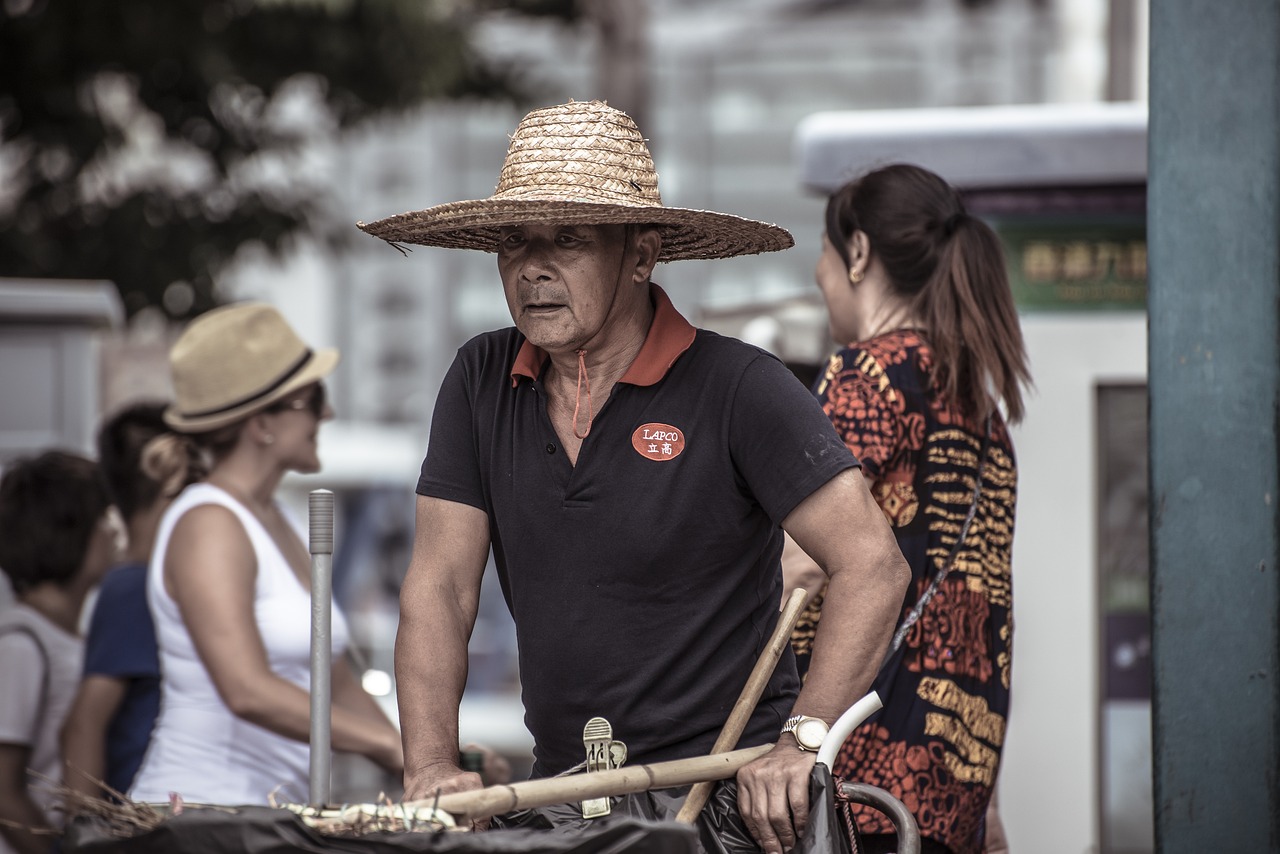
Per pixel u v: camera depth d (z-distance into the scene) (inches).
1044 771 705.6
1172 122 408.2
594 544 393.1
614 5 1978.3
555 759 408.2
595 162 395.5
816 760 371.6
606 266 391.9
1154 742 407.2
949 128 703.7
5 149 1544.0
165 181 1632.6
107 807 332.2
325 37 1567.4
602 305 391.2
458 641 413.7
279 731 566.6
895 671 454.9
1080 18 1642.5
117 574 623.2
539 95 1779.0
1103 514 713.6
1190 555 405.7
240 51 1552.7
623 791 361.4
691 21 3472.0
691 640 392.8
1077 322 703.7
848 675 382.9
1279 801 400.8
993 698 473.1
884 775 450.6
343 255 1712.6
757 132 3627.0
